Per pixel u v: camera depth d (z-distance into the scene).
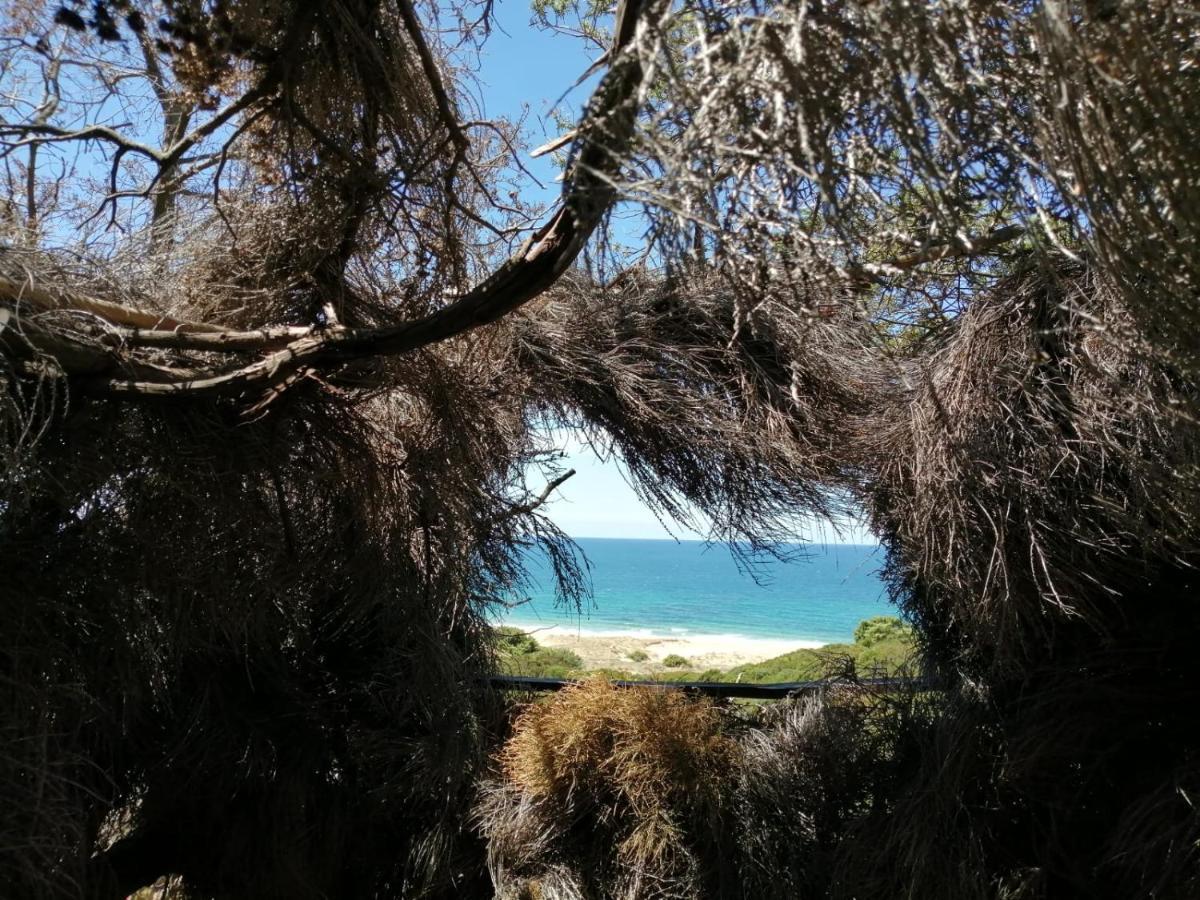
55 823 1.83
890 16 0.95
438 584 2.94
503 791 3.15
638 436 2.92
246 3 1.96
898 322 2.61
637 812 2.93
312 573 2.69
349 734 3.10
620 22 1.22
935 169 0.99
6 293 1.62
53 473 1.88
